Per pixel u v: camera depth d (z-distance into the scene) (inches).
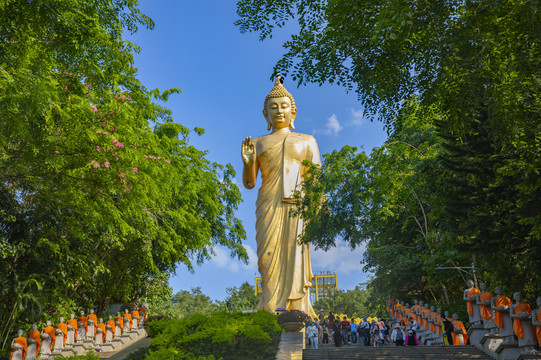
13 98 498.6
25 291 888.9
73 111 593.3
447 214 711.1
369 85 532.4
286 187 1108.5
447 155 737.6
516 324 560.7
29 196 862.5
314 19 545.0
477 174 687.7
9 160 620.7
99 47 573.3
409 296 1328.7
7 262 860.6
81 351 850.8
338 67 537.3
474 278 969.5
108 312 1213.1
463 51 481.7
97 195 728.3
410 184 876.0
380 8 452.4
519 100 506.6
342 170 846.5
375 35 440.1
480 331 663.1
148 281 1307.8
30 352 786.8
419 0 459.8
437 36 476.7
